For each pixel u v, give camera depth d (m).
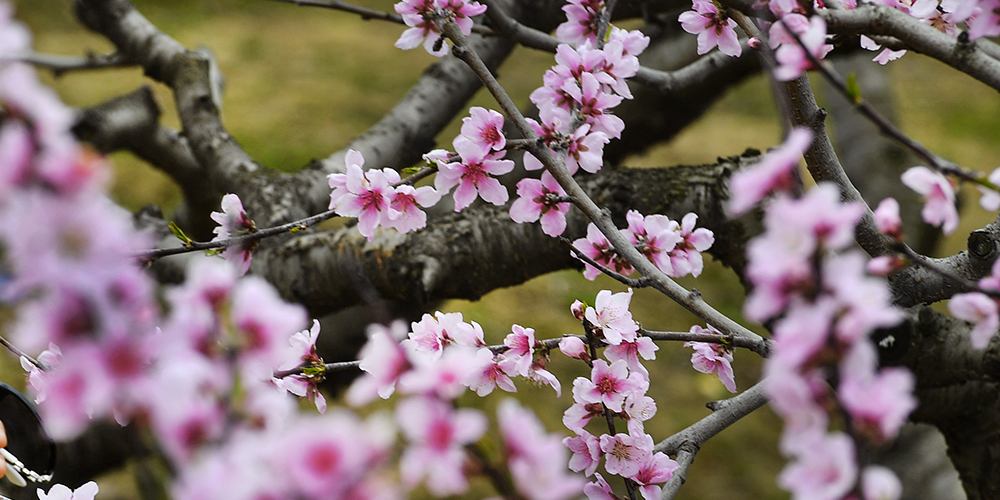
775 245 1.90
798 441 1.95
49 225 1.66
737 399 2.80
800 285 1.90
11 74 1.66
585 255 2.77
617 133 2.78
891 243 2.56
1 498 2.76
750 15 2.66
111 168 1.74
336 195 2.78
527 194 2.78
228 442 1.96
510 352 2.75
